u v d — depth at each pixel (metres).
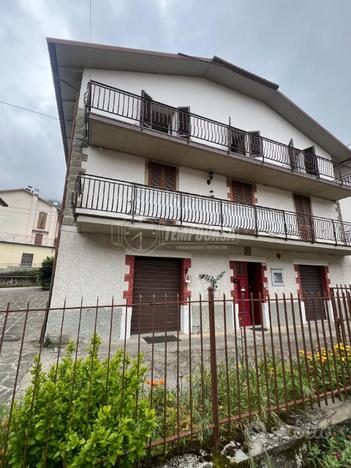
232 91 10.91
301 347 5.64
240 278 9.29
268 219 10.13
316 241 9.93
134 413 1.76
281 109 11.80
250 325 9.12
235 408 2.36
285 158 11.26
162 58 8.75
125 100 8.46
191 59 9.24
